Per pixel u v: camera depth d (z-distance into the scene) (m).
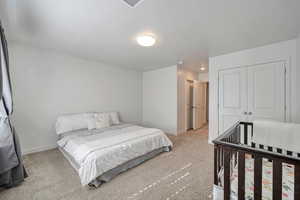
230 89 3.06
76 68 3.44
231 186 1.24
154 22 1.85
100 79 3.93
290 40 2.37
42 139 2.92
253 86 2.76
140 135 2.65
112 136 2.60
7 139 1.72
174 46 2.70
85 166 1.75
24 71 2.69
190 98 5.16
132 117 4.85
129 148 2.20
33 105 2.80
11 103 1.77
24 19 1.77
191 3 1.47
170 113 4.39
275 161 0.94
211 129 3.37
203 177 1.97
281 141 1.80
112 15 1.70
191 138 3.92
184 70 4.64
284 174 1.33
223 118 3.17
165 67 4.48
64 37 2.31
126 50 2.94
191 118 5.24
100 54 3.20
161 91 4.63
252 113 2.77
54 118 3.08
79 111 3.50
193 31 2.10
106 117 3.60
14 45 2.57
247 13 1.64
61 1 1.44
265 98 2.63
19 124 2.65
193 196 1.59
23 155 2.67
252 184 1.24
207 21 1.83
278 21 1.81
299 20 1.78
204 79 5.49
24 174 1.93
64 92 3.23
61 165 2.29
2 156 1.65
